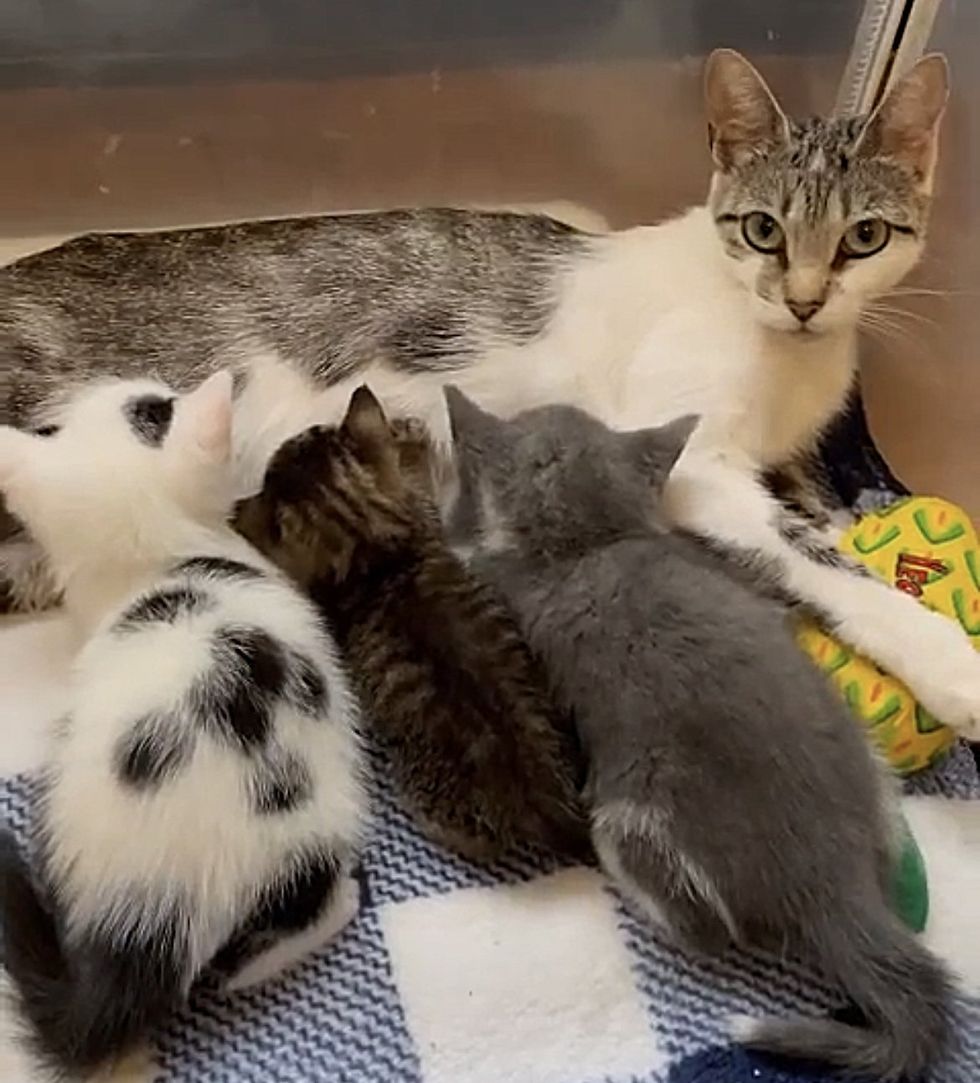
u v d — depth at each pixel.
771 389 0.64
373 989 0.53
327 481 0.57
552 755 0.53
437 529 0.58
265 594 0.53
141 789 0.48
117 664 0.50
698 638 0.52
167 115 0.77
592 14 0.76
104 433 0.56
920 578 0.60
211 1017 0.52
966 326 0.71
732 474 0.63
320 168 0.77
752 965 0.54
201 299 0.63
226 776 0.49
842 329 0.64
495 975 0.53
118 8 0.74
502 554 0.56
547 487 0.56
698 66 0.76
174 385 0.63
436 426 0.65
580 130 0.78
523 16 0.76
